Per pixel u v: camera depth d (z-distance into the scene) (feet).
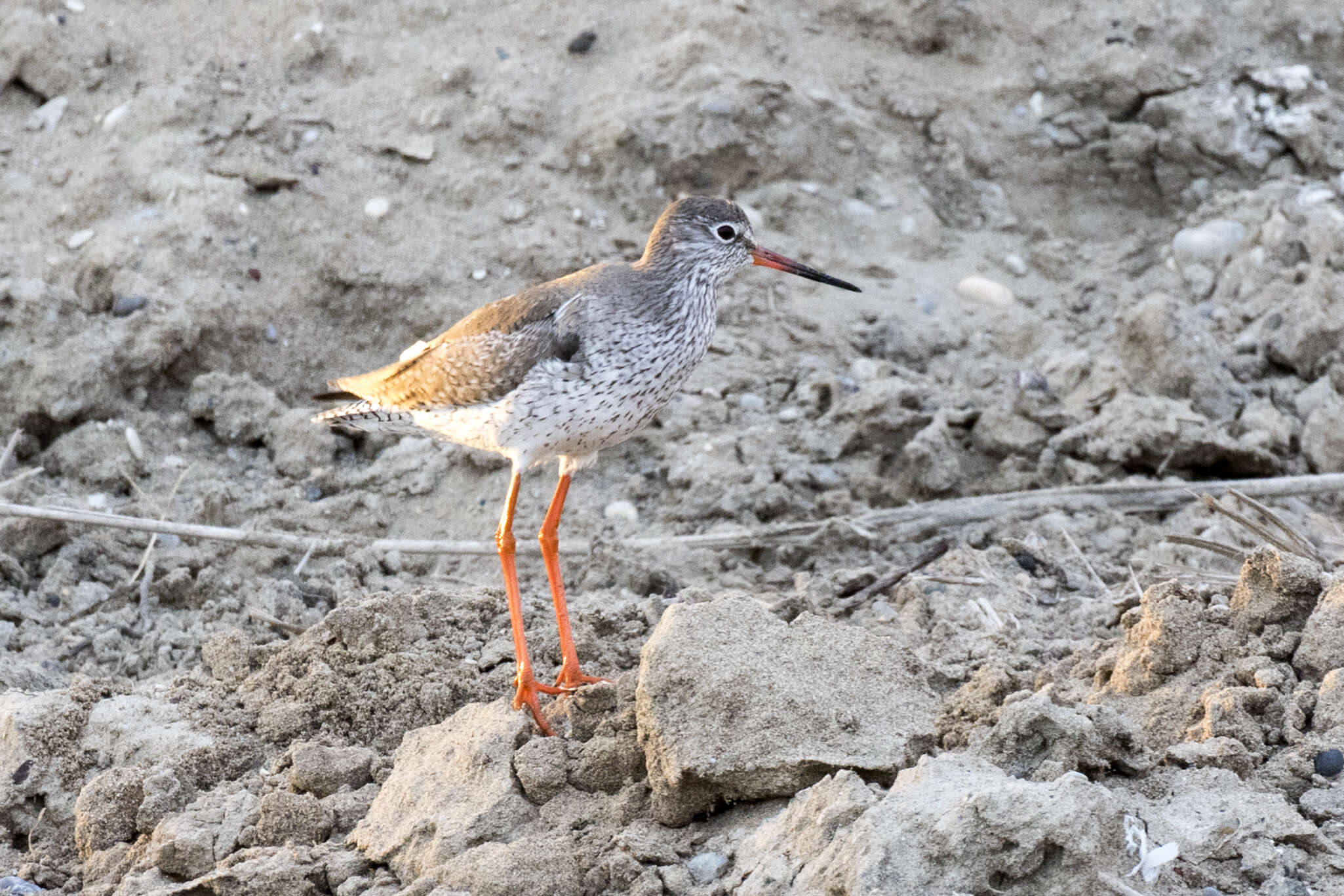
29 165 49.44
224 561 40.16
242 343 46.42
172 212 47.52
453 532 42.37
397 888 26.02
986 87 54.34
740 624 27.30
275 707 31.24
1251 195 50.88
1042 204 53.57
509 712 28.89
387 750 30.60
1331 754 24.94
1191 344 43.50
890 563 39.29
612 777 27.32
